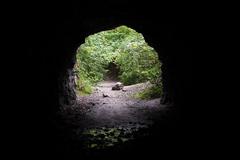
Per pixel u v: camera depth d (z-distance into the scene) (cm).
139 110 1669
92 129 1223
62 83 1652
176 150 855
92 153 888
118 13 1354
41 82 1234
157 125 1229
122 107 1778
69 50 1631
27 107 1062
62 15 1155
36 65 1162
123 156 856
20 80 1014
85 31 1588
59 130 1142
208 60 1028
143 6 1222
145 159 821
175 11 1106
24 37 998
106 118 1475
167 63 1677
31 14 961
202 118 1061
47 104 1307
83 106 1778
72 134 1111
